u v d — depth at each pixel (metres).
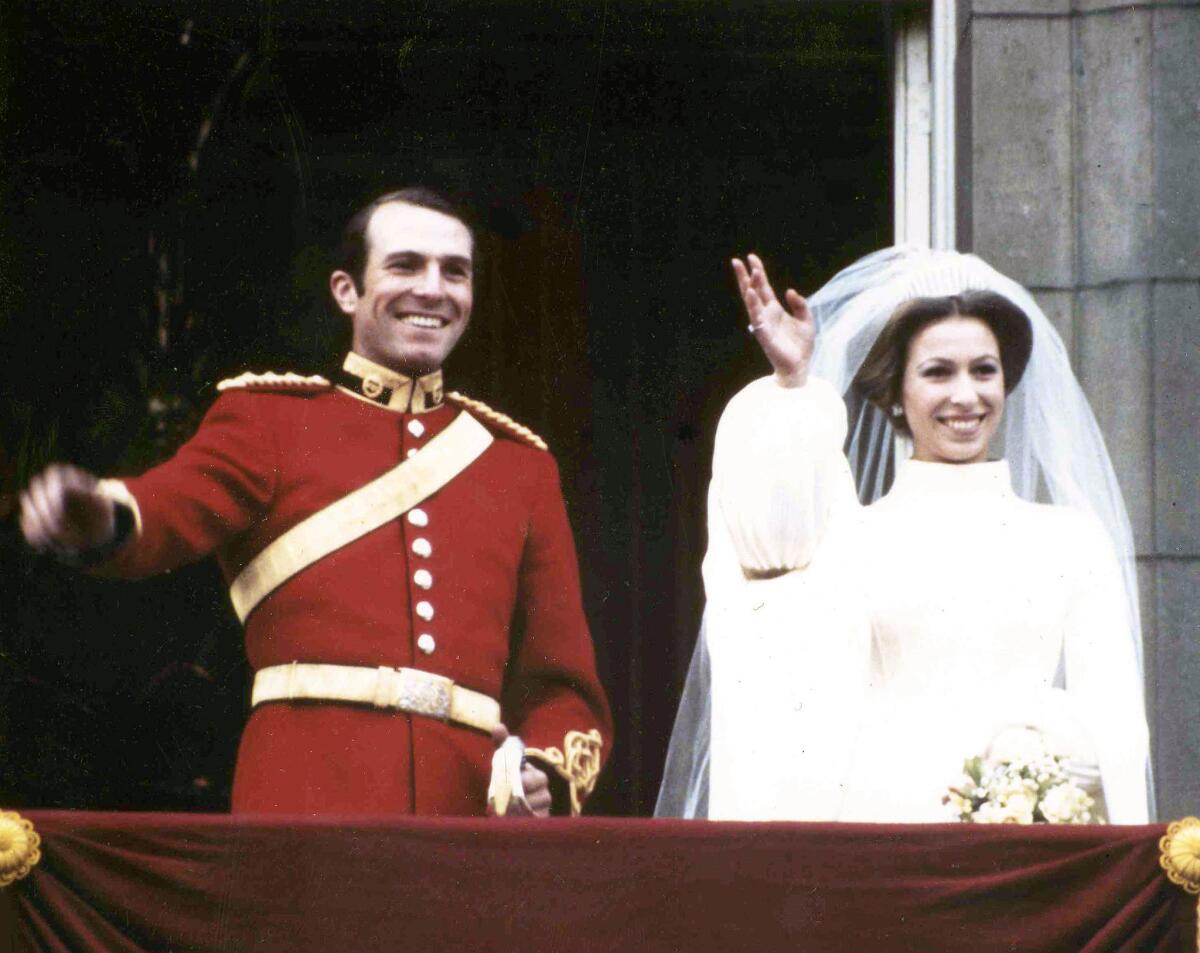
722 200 21.66
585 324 21.08
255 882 15.24
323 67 21.52
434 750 17.80
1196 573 19.88
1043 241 20.83
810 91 21.98
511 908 15.30
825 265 21.67
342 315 19.55
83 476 17.19
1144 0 20.89
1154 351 20.34
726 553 18.69
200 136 21.28
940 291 19.50
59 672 20.00
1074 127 20.97
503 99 21.64
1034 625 18.52
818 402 18.62
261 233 21.11
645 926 15.30
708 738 19.81
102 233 21.02
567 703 18.31
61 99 21.27
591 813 20.03
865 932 15.33
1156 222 20.61
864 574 18.66
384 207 19.17
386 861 15.31
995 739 17.88
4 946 15.07
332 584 18.11
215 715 20.02
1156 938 15.30
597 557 20.56
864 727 18.36
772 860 15.40
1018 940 15.33
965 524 18.91
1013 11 21.08
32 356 20.67
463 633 18.12
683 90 21.80
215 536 17.95
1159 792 19.59
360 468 18.47
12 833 15.09
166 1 21.45
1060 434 19.59
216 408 18.52
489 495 18.69
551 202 21.39
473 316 20.94
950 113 21.64
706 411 21.03
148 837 15.26
